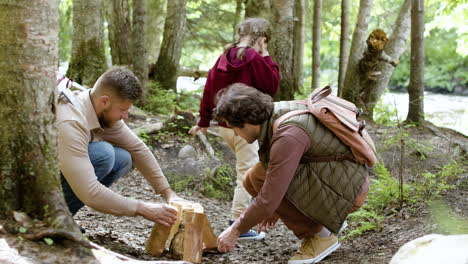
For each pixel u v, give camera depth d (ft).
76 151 9.75
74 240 8.26
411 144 16.63
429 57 85.61
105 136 11.33
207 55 43.37
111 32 29.81
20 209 8.56
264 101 9.84
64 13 39.86
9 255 7.63
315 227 10.68
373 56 24.09
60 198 8.77
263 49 13.29
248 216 9.85
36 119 8.65
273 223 11.32
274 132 9.77
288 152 9.52
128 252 10.94
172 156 19.44
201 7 38.93
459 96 74.54
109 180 11.59
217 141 21.17
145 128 20.33
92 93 10.31
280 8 23.67
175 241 10.88
